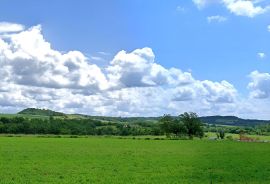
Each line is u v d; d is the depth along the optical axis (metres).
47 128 191.38
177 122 180.12
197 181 38.94
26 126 188.12
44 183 36.44
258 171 47.91
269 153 81.69
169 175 43.44
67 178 40.16
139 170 48.06
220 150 90.81
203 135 182.38
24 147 88.94
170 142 128.38
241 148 100.00
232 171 47.81
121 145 105.12
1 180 37.56
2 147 88.12
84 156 67.62
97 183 37.09
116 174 43.88
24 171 45.25
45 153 72.50
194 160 62.75
